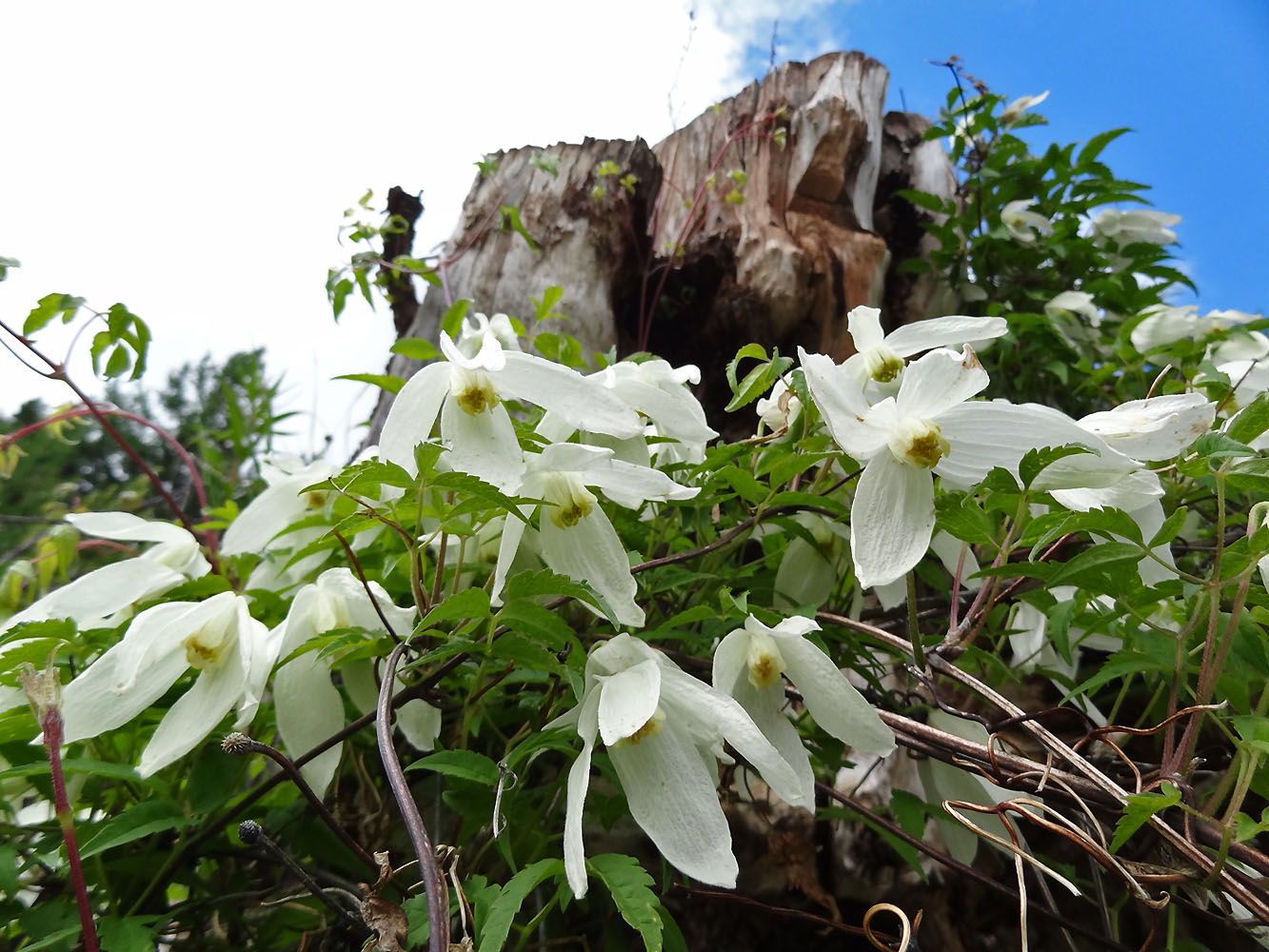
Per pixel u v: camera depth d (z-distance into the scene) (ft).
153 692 0.79
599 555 0.82
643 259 1.86
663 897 1.05
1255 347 1.23
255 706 0.76
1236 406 1.07
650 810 0.71
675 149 2.04
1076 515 0.69
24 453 1.26
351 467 0.67
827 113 1.91
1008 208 1.88
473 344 1.21
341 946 0.82
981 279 1.88
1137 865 0.71
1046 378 1.62
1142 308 1.70
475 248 1.86
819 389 0.74
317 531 1.08
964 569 1.01
